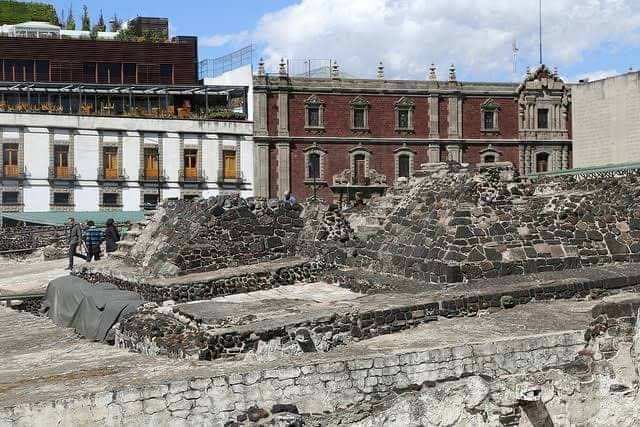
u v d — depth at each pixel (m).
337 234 29.00
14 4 97.12
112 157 74.25
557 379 14.51
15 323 26.98
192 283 26.47
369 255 26.92
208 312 21.61
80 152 73.19
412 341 17.05
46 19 97.44
